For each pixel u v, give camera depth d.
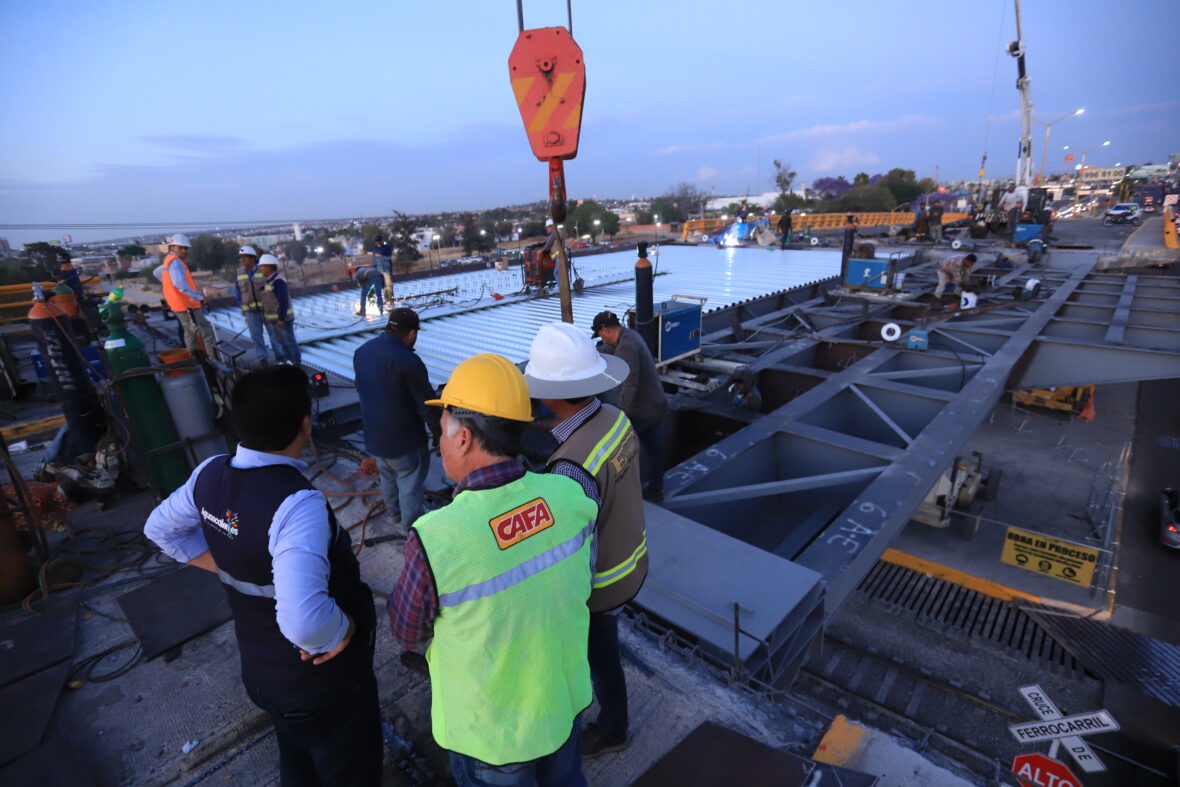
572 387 1.89
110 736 2.61
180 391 4.27
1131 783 8.41
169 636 3.18
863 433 8.10
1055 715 2.76
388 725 2.58
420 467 3.94
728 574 3.62
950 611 11.83
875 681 10.09
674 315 7.48
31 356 7.83
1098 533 14.20
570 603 1.42
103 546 4.11
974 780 2.28
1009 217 25.56
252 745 2.56
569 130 3.17
